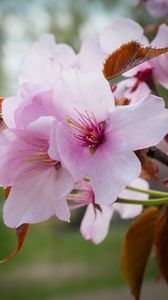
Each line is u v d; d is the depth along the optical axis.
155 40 0.28
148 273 1.63
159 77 0.29
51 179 0.24
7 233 1.67
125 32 0.28
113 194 0.23
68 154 0.23
